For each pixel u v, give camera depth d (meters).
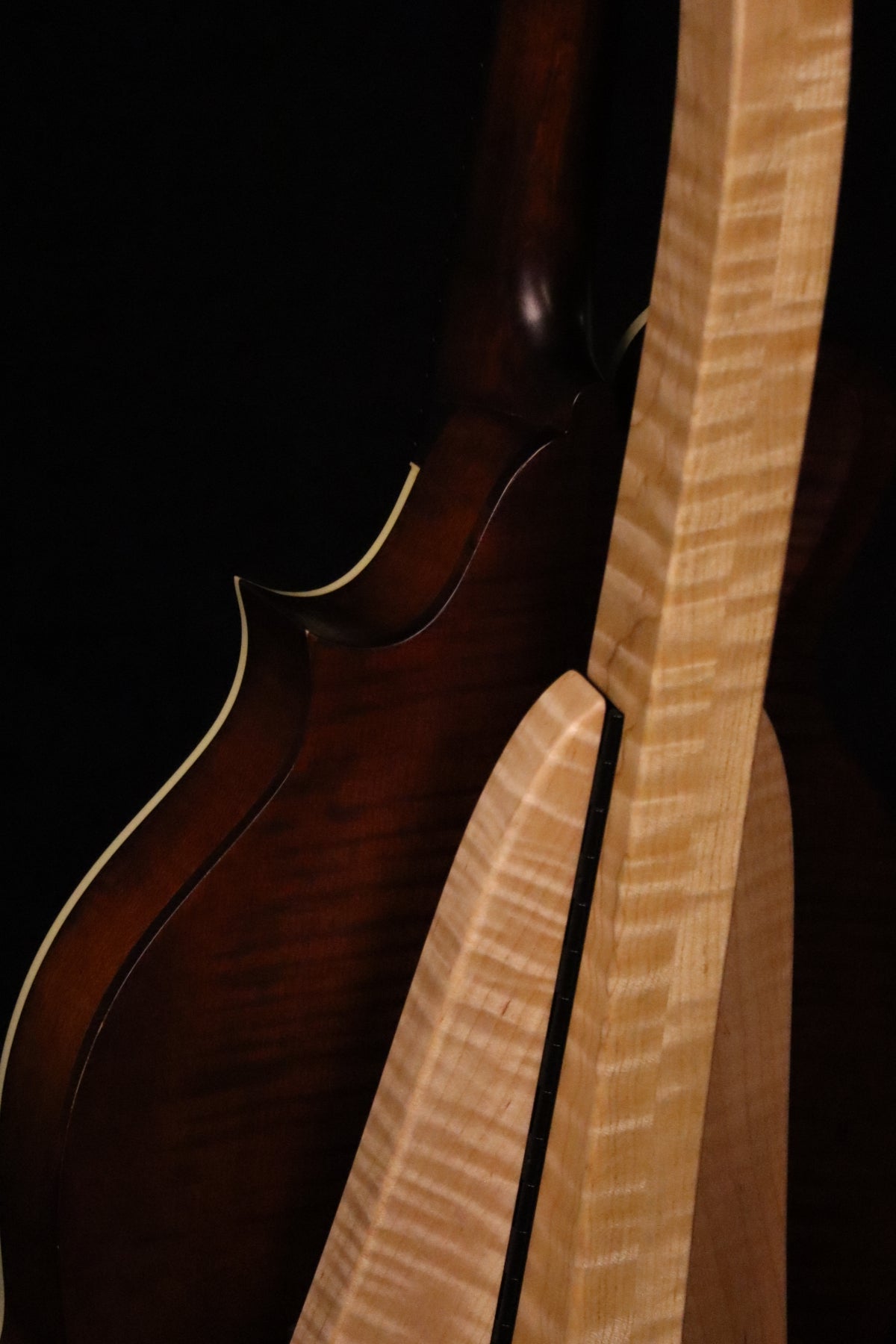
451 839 0.75
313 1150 0.76
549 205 0.75
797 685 0.81
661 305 0.66
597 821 0.68
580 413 0.74
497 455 0.74
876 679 1.28
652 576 0.67
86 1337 0.74
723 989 0.75
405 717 0.74
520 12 0.73
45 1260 0.74
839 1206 0.86
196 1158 0.74
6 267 1.16
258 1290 0.76
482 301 0.75
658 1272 0.71
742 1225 0.77
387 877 0.75
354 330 1.21
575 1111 0.70
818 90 0.64
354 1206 0.71
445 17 1.15
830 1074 0.85
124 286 1.18
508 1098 0.70
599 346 0.79
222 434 1.22
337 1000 0.75
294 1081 0.75
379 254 1.20
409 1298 0.71
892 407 0.79
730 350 0.65
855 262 1.17
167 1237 0.74
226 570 1.25
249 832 0.73
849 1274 0.87
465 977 0.69
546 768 0.68
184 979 0.73
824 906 0.84
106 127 1.14
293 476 1.24
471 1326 0.72
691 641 0.67
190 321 1.19
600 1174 0.69
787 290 0.65
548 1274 0.70
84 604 1.24
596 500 0.75
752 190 0.64
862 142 1.15
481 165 0.75
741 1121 0.77
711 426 0.66
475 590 0.74
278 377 1.21
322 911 0.74
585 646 0.76
